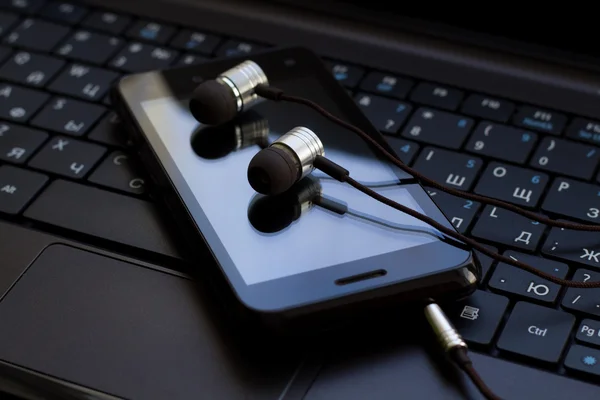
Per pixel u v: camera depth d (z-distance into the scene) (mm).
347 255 471
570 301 470
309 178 496
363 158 504
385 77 546
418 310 463
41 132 528
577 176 507
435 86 542
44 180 513
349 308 456
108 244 494
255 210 485
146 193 506
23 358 467
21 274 487
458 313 469
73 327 472
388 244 474
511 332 465
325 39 560
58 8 577
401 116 532
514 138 520
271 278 464
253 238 476
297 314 452
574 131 522
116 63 556
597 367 456
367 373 458
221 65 536
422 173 511
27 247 495
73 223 500
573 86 535
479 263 470
